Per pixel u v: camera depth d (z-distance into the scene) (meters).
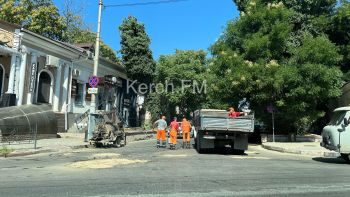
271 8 18.72
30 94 17.03
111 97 26.77
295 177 6.24
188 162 8.55
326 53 15.93
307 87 15.59
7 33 17.08
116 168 7.19
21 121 13.85
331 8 27.88
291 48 17.75
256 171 6.99
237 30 19.52
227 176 6.24
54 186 5.11
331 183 5.63
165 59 28.36
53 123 15.80
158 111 28.31
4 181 5.54
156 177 6.03
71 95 21.11
